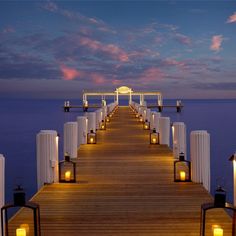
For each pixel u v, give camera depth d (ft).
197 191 17.99
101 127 46.83
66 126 27.25
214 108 207.51
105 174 21.93
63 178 20.76
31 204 11.68
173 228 13.15
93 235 12.54
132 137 39.47
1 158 11.33
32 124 97.14
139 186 19.06
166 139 34.45
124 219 14.07
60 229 13.08
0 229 11.21
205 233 12.64
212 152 55.42
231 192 34.63
